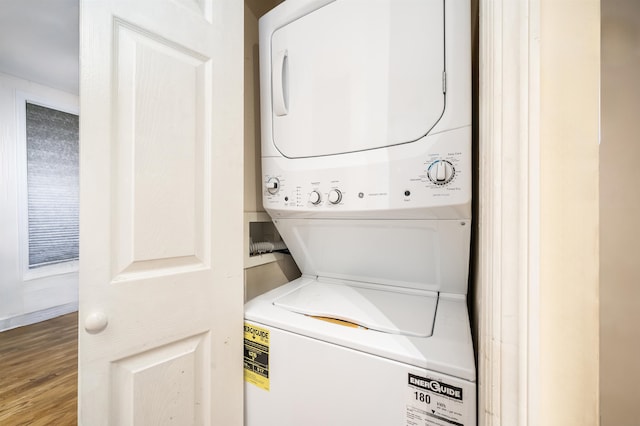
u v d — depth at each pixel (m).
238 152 1.09
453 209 0.92
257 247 1.51
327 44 1.12
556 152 0.37
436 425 0.69
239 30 1.10
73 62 3.22
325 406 0.85
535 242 0.37
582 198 0.36
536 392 0.37
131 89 0.80
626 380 0.86
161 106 0.86
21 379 2.37
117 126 0.77
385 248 1.18
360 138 1.05
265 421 1.01
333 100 1.10
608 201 0.86
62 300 3.93
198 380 0.96
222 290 1.02
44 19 2.52
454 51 0.89
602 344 0.88
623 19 0.84
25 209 3.58
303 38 1.18
